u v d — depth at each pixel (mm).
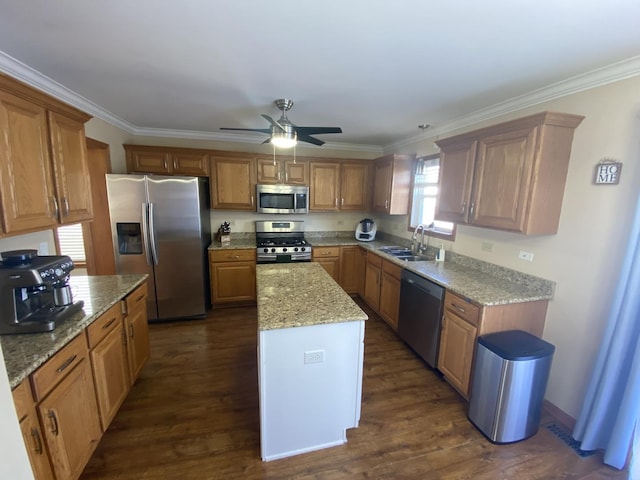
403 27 1421
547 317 2141
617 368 1644
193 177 3338
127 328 2080
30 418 1169
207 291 3861
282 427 1717
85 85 2248
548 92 2094
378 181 4281
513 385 1784
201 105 2727
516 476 1641
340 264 4289
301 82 2146
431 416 2084
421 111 2762
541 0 1175
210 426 1950
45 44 1640
